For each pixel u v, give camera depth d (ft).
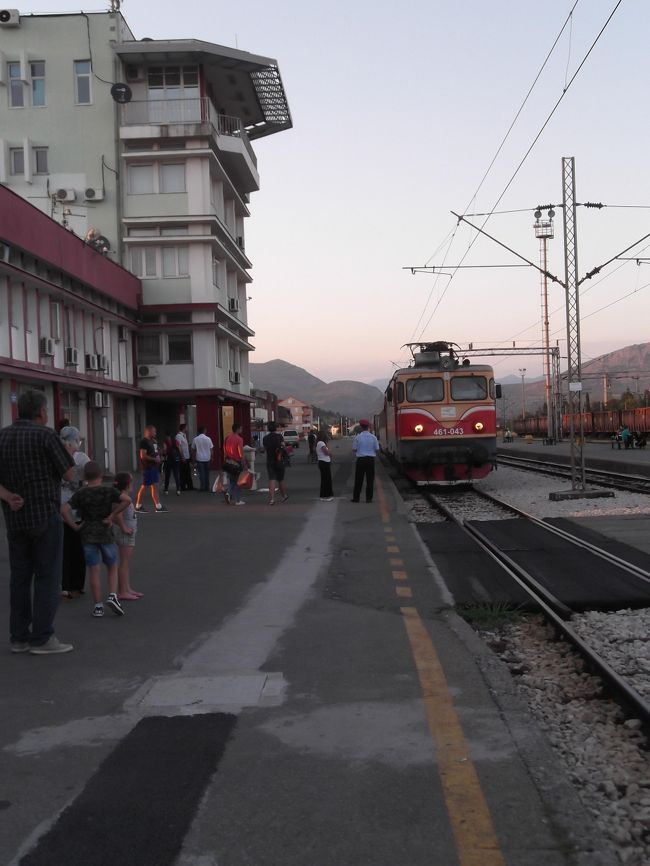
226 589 31.32
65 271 82.53
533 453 153.89
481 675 20.01
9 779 14.15
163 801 13.23
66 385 87.92
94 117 117.70
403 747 15.35
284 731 16.26
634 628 25.94
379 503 64.44
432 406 75.97
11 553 22.58
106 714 17.40
